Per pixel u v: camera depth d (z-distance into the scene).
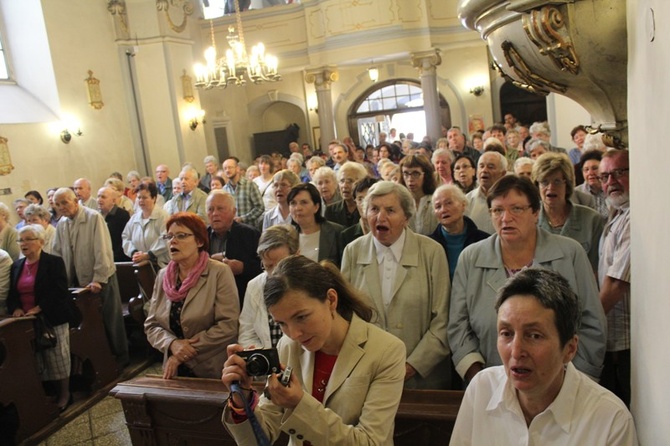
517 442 1.38
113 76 10.12
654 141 1.11
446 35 11.33
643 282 1.38
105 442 3.60
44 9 8.84
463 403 1.52
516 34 1.76
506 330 1.31
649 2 1.10
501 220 2.16
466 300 2.32
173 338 2.91
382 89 14.75
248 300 2.78
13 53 9.03
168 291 2.96
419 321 2.47
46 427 3.77
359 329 1.65
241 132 14.17
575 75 1.72
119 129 10.19
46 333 3.91
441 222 2.81
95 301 4.40
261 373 1.56
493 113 13.72
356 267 2.61
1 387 3.51
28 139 8.53
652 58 1.09
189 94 10.98
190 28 11.75
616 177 2.32
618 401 1.33
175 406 2.40
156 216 5.25
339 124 14.84
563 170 2.82
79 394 4.31
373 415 1.57
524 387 1.28
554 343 1.26
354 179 3.99
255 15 12.12
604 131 1.88
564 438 1.33
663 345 1.06
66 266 4.73
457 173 4.17
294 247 2.57
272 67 8.17
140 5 10.38
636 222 1.52
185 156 10.80
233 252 3.69
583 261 2.14
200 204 6.14
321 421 1.47
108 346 4.48
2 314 4.00
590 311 2.09
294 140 14.58
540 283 1.29
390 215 2.46
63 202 4.62
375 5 10.99
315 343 1.54
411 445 2.05
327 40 11.39
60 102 9.05
